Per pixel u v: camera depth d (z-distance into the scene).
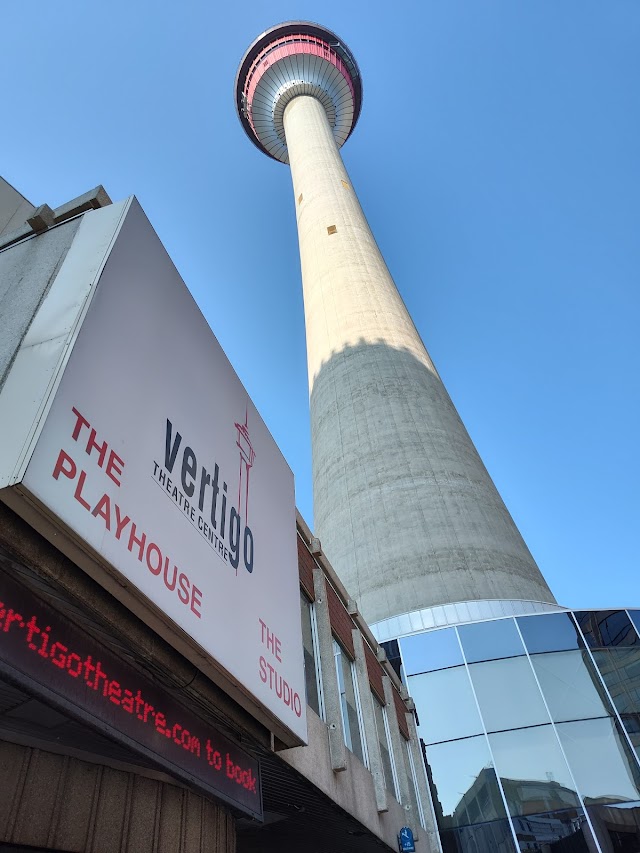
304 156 62.38
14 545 5.04
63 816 6.45
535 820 21.56
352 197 56.84
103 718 5.73
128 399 6.75
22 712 5.76
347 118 84.25
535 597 29.09
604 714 23.52
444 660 25.73
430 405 37.84
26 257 8.03
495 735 23.55
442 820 22.05
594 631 25.75
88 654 5.84
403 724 22.97
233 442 9.86
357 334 42.66
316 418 40.91
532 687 24.45
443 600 28.33
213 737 8.05
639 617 26.08
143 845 7.48
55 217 8.56
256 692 8.12
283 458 13.02
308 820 13.43
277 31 80.31
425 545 30.56
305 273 51.06
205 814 9.05
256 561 9.64
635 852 20.53
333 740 13.31
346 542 32.88
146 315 7.81
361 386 39.06
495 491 35.16
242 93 82.81
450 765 23.20
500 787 22.39
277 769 10.44
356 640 18.47
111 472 6.04
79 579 5.64
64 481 5.30
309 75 79.00
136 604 6.10
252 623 8.70
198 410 8.66
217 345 10.16
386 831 16.12
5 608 5.00
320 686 14.12
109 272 7.15
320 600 15.47
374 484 33.84
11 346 6.40
